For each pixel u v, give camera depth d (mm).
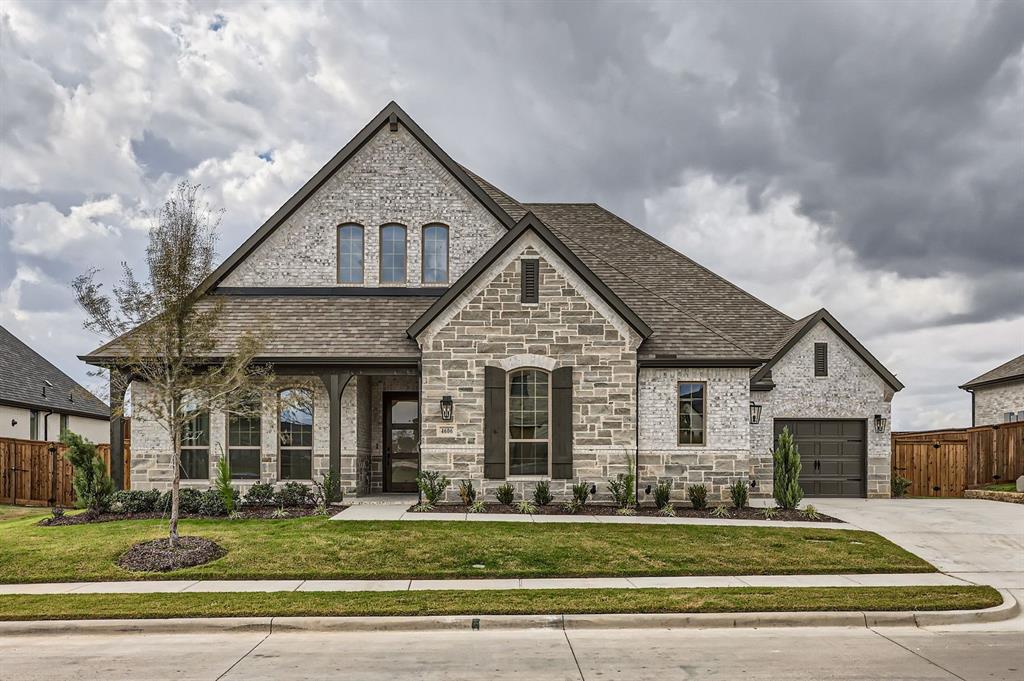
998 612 9508
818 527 15008
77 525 14602
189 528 14031
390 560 11688
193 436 16969
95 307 12312
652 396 18141
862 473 21656
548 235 17625
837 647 8188
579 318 17703
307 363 17453
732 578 11086
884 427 21547
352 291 20016
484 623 8938
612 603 9430
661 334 18859
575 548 12539
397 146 20406
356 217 20219
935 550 13359
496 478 17344
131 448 17984
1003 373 32344
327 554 11984
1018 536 14609
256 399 16516
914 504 19547
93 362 17234
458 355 17578
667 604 9398
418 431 19156
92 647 8227
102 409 34625
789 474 17219
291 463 18312
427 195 20281
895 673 7254
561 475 17422
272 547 12406
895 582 10984
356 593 9953
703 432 18234
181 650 8062
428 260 20266
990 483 23219
